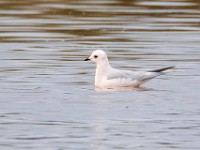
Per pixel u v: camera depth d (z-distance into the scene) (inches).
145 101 725.9
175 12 1286.9
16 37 1074.1
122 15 1252.5
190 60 920.9
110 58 929.5
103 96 749.3
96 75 802.8
